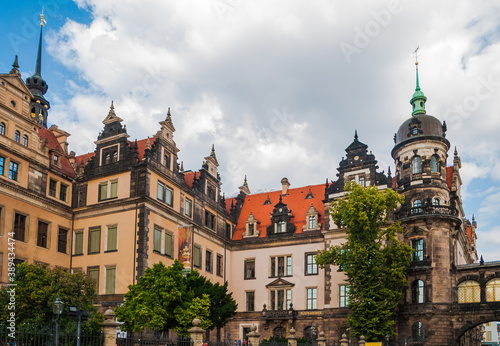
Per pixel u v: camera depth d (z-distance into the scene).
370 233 55.50
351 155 68.69
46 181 56.41
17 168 52.38
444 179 62.75
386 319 53.81
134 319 42.62
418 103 68.62
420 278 59.12
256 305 69.88
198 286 52.44
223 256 71.75
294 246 69.50
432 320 57.34
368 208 55.88
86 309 39.19
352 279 55.84
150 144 60.62
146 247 54.59
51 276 39.78
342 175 68.50
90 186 59.94
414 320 58.22
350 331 61.25
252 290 70.75
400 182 64.56
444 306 57.47
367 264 54.25
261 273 70.88
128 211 56.19
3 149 50.44
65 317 36.56
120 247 55.56
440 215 59.47
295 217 72.19
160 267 45.41
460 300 57.72
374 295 53.72
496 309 55.16
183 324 43.38
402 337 58.50
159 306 42.28
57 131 65.81
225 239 72.31
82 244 58.34
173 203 60.88
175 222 60.56
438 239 59.41
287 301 68.00
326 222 67.50
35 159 54.94
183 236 61.41
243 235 74.19
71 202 60.28
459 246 70.75
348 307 57.06
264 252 71.50
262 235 73.12
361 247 54.38
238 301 71.25
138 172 56.78
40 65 72.25
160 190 58.69
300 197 75.31
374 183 65.81
